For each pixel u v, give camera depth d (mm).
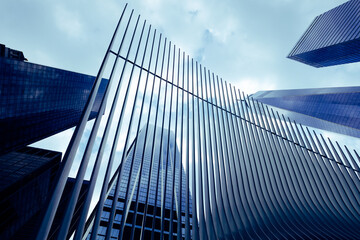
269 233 11328
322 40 102375
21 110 48594
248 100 21922
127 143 10242
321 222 13516
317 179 17219
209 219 11094
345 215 15008
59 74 61094
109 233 7648
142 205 49000
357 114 90000
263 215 12453
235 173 13758
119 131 10062
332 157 19609
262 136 17953
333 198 16156
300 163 17719
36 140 60875
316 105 108562
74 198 7578
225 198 12383
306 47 113250
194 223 10727
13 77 44438
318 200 15609
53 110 63812
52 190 7082
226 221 11117
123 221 8289
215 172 13516
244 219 11727
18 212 38875
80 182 8039
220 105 18797
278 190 14508
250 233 11055
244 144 16406
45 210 6699
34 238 6117
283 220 12641
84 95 80875
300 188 15594
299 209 13992
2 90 41906
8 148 46531
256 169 14883
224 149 15180
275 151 17328
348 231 12938
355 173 18766
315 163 18734
